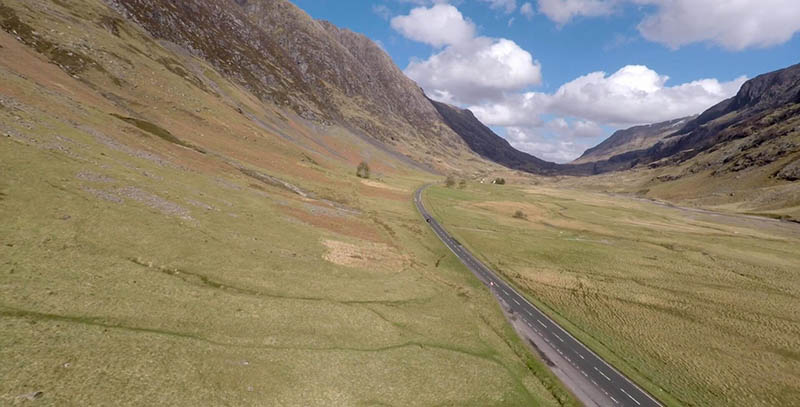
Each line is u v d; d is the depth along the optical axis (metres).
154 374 23.84
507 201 190.62
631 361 48.91
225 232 53.19
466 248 90.69
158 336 27.77
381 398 29.02
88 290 30.36
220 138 121.06
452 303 54.09
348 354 33.59
